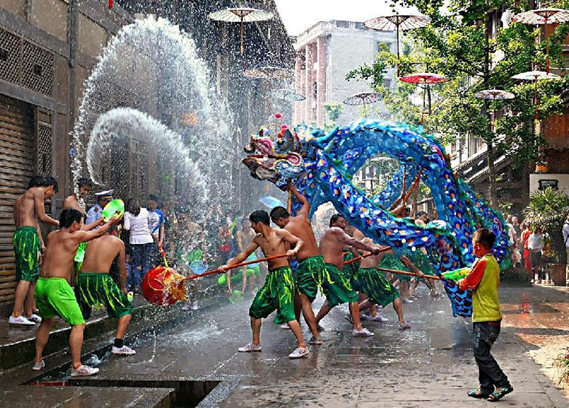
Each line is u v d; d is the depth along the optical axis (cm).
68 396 588
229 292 1383
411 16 1513
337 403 569
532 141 1995
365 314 1131
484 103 1981
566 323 1045
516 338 893
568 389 609
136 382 666
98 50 1309
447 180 938
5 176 977
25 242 834
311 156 928
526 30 1908
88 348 796
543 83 1955
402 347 831
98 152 1292
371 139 963
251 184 3125
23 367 706
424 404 562
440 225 905
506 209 2250
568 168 2273
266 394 604
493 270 592
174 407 627
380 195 1215
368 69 2088
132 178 1491
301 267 859
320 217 2912
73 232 698
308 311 855
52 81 1104
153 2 1692
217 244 1689
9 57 973
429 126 2127
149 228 1273
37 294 688
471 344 846
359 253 1009
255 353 802
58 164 1120
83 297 774
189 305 1160
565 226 1870
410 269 1275
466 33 1884
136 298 1154
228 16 1752
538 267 2047
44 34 1070
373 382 644
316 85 6812
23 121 1036
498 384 573
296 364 734
